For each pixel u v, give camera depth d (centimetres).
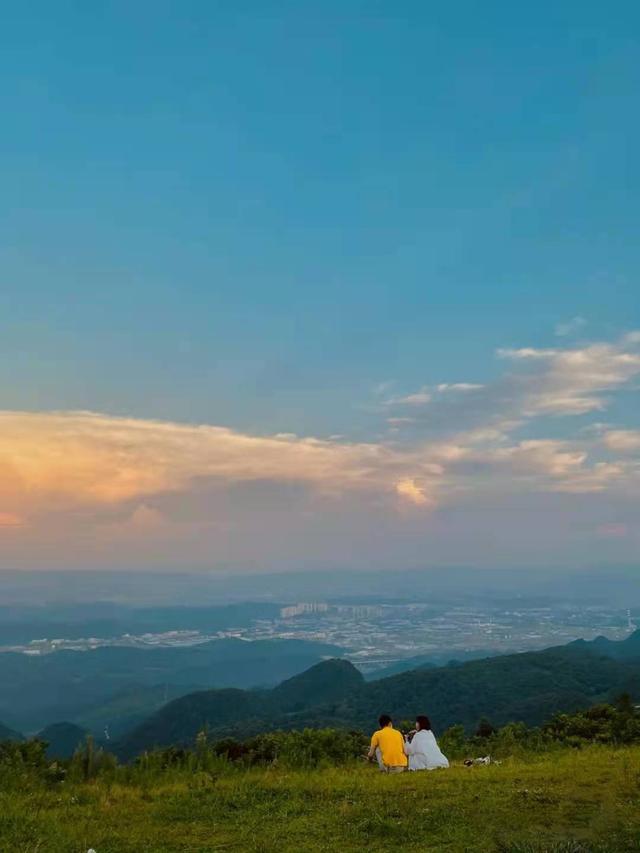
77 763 1298
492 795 972
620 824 812
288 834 835
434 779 1124
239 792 1063
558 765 1240
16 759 1276
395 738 1375
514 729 1803
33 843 818
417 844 775
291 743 1554
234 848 788
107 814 967
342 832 832
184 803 1012
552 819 848
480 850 743
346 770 1380
